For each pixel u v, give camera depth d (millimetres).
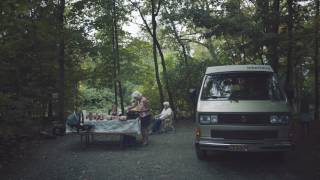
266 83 9070
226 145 8094
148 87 28672
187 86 24828
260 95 8781
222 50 21938
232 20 14086
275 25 13859
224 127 8188
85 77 20578
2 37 9477
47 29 12422
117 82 24234
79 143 12383
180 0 21266
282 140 8109
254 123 8094
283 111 8156
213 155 9805
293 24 13922
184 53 25984
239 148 8047
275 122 8086
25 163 9117
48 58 13273
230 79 9258
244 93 8852
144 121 11789
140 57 26031
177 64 25984
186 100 25453
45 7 13492
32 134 11500
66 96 20281
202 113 8445
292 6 13594
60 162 9203
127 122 11078
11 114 9273
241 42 16656
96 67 21562
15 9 8438
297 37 14219
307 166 8359
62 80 16969
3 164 8961
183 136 14227
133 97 11922
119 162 9133
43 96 12047
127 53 24125
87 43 18547
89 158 9695
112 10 21172
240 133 8141
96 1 18375
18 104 9438
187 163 8930
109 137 13867
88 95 25266
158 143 12289
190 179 7465
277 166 8484
